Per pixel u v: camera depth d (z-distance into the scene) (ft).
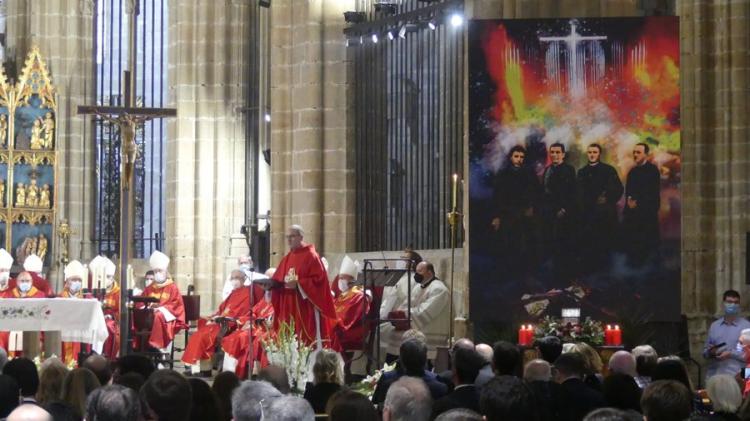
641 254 67.41
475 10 75.10
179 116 101.45
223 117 101.81
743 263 70.54
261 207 101.96
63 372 36.45
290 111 89.92
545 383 36.50
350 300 73.72
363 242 87.56
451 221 68.33
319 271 68.08
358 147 88.17
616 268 67.51
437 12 80.12
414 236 84.17
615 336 63.05
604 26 67.92
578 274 67.67
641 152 67.67
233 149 102.12
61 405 31.76
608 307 67.41
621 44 67.92
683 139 72.08
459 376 37.45
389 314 73.15
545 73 68.18
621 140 67.77
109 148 109.19
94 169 108.47
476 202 68.28
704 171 71.82
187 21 102.01
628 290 67.41
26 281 82.48
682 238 71.67
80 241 107.04
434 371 61.41
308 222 88.28
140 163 115.24
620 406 35.73
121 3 114.11
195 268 100.94
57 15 107.45
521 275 67.92
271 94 90.94
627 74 67.77
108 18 113.70
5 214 96.89
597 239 67.67
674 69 67.62
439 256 80.48
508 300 67.87
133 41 74.18
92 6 109.19
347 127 88.33
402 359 40.34
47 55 107.14
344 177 88.17
